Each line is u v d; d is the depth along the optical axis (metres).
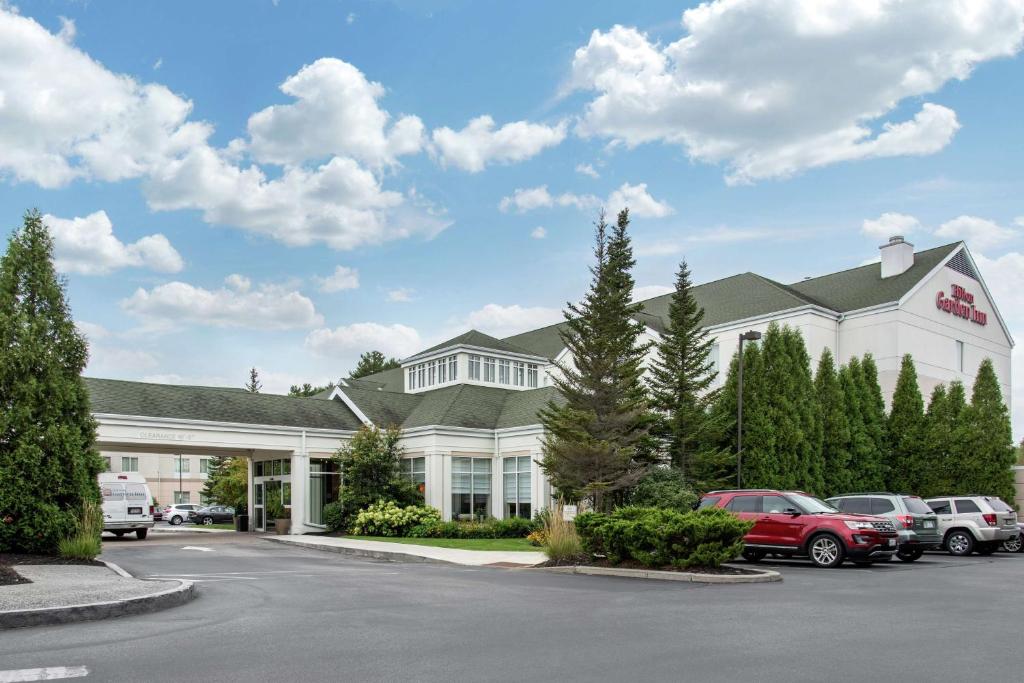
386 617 10.88
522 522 31.22
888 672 7.59
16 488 17.95
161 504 80.88
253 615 10.99
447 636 9.43
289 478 36.56
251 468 39.97
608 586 14.91
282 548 26.62
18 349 18.52
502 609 11.70
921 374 39.50
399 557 22.48
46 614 10.16
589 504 27.81
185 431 31.31
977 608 12.00
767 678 7.34
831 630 9.90
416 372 45.31
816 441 31.14
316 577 16.39
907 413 34.66
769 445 29.89
